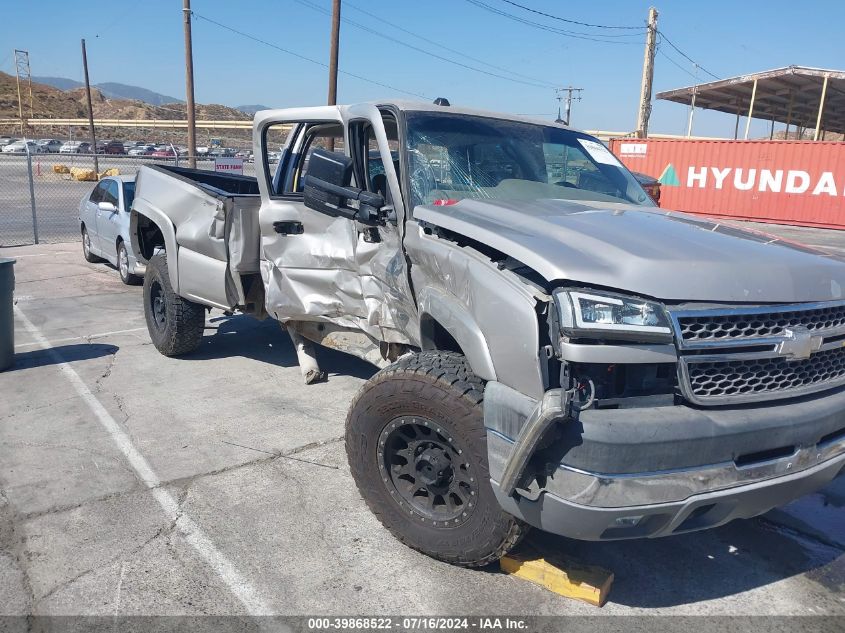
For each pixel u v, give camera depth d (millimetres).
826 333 2723
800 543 3598
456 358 3156
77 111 152625
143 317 8172
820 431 2717
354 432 3352
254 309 5613
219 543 3430
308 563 3281
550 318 2549
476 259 2971
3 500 3803
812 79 26125
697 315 2498
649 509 2469
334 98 19438
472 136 4148
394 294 3938
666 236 2971
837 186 21625
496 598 3061
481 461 2918
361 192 3832
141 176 6535
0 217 19156
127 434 4727
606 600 3074
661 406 2545
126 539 3445
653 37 28766
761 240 3139
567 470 2500
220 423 4949
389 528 3367
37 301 8977
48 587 3062
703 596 3133
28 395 5457
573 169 4336
